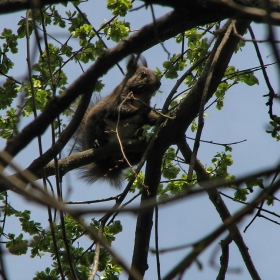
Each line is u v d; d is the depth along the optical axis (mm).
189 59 11180
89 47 10711
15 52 10570
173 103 11695
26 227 10039
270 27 4141
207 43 11102
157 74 11578
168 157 11047
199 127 8180
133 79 13656
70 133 7559
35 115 6695
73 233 10281
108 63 6477
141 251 10500
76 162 10617
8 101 10344
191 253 3934
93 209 3998
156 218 7734
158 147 10516
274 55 4125
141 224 10508
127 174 11367
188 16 6516
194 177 11391
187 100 9914
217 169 11039
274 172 3883
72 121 7543
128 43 6551
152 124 12867
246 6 6629
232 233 7395
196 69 11383
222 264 9523
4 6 5863
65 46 10734
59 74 10727
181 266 3918
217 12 6367
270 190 4004
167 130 10234
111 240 10203
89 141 13766
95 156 10766
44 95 10328
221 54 9422
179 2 6266
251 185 9586
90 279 7262
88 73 6422
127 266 4059
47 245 9914
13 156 6043
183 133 10383
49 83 10914
